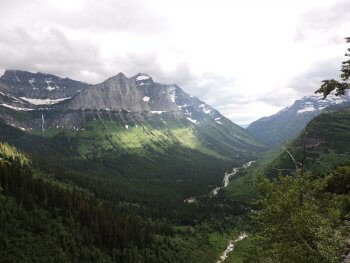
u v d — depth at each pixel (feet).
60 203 565.12
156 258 538.47
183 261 552.82
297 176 104.27
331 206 103.04
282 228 96.84
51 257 440.86
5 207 485.56
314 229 89.61
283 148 109.40
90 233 526.98
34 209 514.27
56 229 499.10
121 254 519.19
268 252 101.76
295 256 90.94
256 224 112.68
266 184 107.24
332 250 88.07
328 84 106.42
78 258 473.67
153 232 634.84
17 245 433.07
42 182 592.60
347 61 104.83
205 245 639.35
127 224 581.53
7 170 559.79
